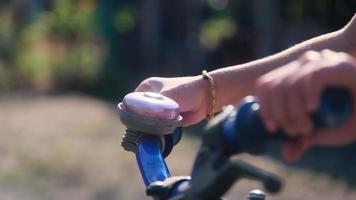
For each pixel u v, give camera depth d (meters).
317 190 10.69
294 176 11.12
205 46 19.78
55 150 12.84
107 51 19.73
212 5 19.69
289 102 1.03
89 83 18.53
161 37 20.80
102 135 13.95
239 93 2.06
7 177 11.44
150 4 20.67
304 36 16.62
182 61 20.17
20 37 19.12
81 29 19.00
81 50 18.69
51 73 18.61
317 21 16.16
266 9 17.61
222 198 1.29
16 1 20.36
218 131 1.23
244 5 19.28
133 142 1.71
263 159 11.62
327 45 2.07
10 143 13.23
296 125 1.04
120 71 19.78
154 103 1.62
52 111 15.78
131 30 20.78
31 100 17.05
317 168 11.59
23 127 14.36
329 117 1.03
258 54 17.86
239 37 18.97
